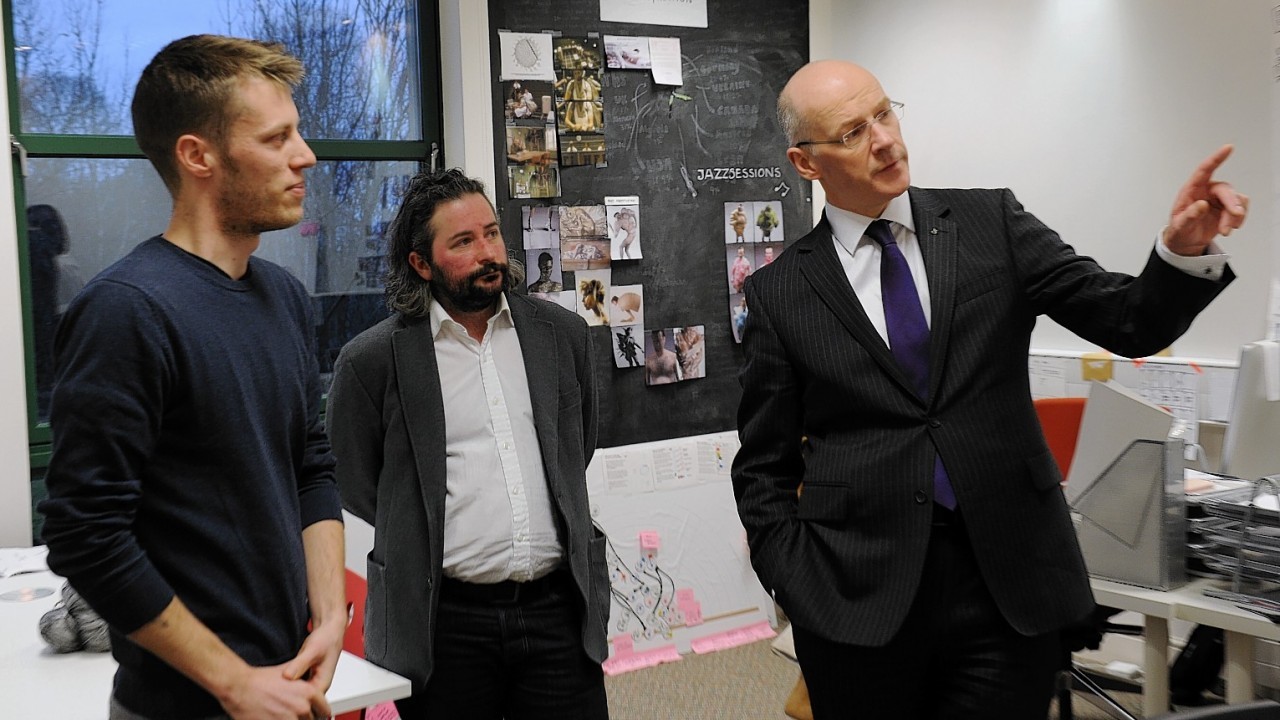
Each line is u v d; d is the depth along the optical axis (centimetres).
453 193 204
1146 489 227
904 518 171
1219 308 339
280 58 143
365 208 397
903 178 177
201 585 135
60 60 342
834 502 177
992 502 169
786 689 363
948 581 171
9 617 222
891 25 438
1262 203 325
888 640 168
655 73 417
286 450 148
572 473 207
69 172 345
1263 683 319
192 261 138
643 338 419
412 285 208
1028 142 392
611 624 392
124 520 127
